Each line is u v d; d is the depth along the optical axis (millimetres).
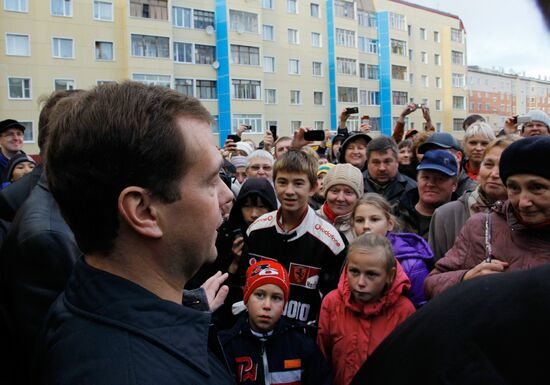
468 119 5781
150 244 929
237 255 2646
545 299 559
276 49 32469
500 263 1911
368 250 2197
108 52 25547
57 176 916
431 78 43562
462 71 45438
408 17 41469
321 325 2355
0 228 2148
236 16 30062
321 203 4328
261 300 2137
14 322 1457
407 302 2260
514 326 556
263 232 2738
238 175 5715
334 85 35000
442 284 2074
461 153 4062
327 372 2129
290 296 2607
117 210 895
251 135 30625
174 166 897
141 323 861
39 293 1362
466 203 2783
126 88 929
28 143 23297
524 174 1831
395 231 3004
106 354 806
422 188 3262
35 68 23422
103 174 874
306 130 4543
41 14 23562
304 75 33938
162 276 968
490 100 50844
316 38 34719
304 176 2637
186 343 882
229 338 2174
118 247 923
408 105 6496
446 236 2779
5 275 1513
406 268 2502
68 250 1413
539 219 1855
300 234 2654
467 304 607
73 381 783
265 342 2135
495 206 2176
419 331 624
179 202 917
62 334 867
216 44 29969
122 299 881
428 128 6684
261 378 2092
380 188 4082
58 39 24125
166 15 27172
